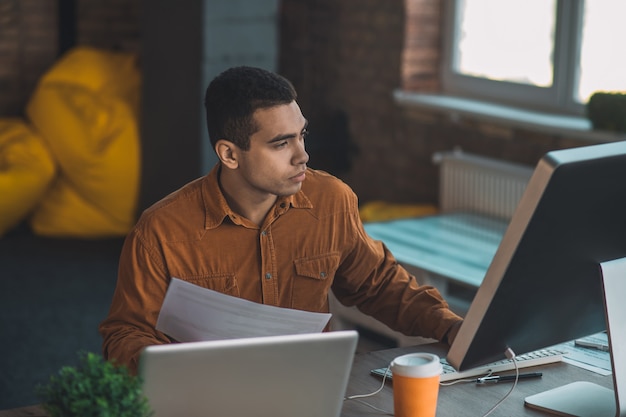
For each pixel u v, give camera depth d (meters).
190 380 1.71
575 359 2.34
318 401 1.81
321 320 2.11
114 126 6.46
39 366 4.48
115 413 1.57
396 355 2.36
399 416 1.97
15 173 6.30
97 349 4.72
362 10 6.16
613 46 4.96
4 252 6.21
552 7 5.26
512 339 1.97
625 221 1.91
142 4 6.11
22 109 7.30
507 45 5.55
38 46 7.28
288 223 2.33
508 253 1.78
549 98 5.29
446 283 4.21
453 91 5.91
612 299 1.93
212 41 5.73
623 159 1.80
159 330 2.14
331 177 2.42
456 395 2.12
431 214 5.23
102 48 7.48
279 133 2.13
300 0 6.62
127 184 6.47
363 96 6.26
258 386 1.76
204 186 2.28
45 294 5.47
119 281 2.28
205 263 2.28
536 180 1.72
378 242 2.51
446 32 5.89
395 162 6.09
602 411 2.02
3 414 2.02
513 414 2.03
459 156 5.38
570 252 1.86
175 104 5.98
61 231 6.58
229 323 2.10
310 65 6.64
